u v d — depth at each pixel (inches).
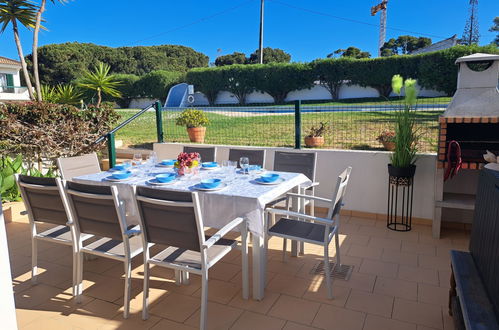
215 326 94.4
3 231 61.7
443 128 143.4
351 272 123.7
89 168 164.7
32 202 112.0
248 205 102.4
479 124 152.5
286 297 108.2
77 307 104.7
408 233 159.3
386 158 173.0
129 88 919.0
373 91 700.0
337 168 185.0
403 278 119.0
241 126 253.1
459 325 80.1
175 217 89.7
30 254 143.2
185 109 263.7
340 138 225.1
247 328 93.4
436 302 104.2
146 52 1502.2
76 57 1283.2
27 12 406.3
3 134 247.6
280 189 115.5
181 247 92.4
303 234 110.5
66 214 106.5
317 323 95.1
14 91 995.9
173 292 112.3
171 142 260.8
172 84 898.1
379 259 133.6
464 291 78.0
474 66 155.8
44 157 270.1
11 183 192.2
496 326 65.4
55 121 273.1
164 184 121.0
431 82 622.5
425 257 134.9
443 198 154.1
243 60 1696.6
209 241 88.9
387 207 175.8
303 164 159.0
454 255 96.6
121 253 100.6
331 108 203.3
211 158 180.5
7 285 62.6
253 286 106.4
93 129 296.0
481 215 86.8
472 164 139.6
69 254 143.1
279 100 777.6
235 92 810.8
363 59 687.7
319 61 725.3
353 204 183.8
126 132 339.9
